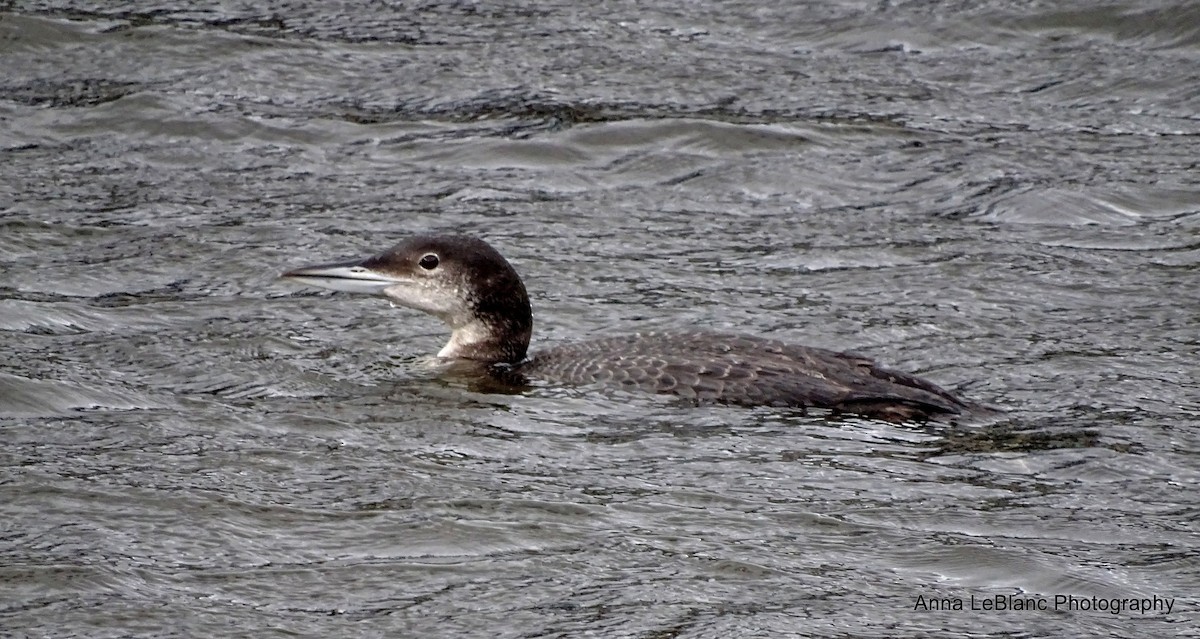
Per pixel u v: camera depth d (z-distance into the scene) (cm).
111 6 2480
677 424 1335
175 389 1421
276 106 2225
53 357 1480
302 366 1496
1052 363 1535
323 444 1291
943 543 1137
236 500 1168
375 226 1909
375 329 1619
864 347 1585
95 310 1631
